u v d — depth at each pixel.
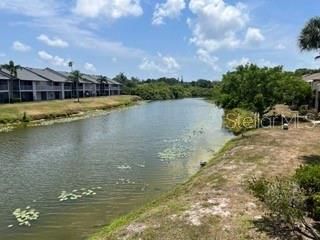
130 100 106.06
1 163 23.81
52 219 13.97
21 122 48.00
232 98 32.81
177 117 55.25
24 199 16.42
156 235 9.70
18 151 28.03
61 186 18.33
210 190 13.20
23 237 12.46
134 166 22.28
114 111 70.88
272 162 16.95
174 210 11.38
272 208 9.32
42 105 61.94
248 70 32.66
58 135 36.62
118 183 18.61
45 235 12.56
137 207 14.86
